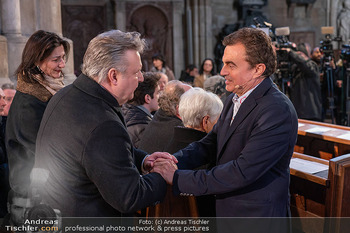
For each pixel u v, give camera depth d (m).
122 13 10.07
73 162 1.48
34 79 2.04
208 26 11.12
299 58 5.62
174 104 2.47
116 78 1.55
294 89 6.07
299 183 2.54
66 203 1.52
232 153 1.73
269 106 1.64
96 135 1.46
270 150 1.60
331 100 6.66
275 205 1.68
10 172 2.00
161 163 1.75
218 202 1.79
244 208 1.70
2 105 2.82
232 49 1.67
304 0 12.12
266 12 12.12
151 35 10.45
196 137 2.12
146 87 2.93
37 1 4.93
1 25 4.49
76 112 1.49
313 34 12.63
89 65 1.54
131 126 2.85
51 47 2.07
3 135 2.75
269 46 1.67
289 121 1.64
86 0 9.90
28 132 1.95
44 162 1.56
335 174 2.14
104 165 1.45
